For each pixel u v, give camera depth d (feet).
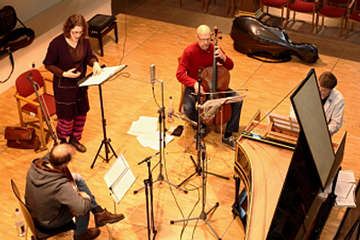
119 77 21.26
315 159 10.14
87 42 15.23
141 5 29.73
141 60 22.86
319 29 26.96
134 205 14.20
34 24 22.50
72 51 14.88
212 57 16.20
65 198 10.76
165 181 14.62
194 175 15.38
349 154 16.53
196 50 16.12
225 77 15.96
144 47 24.20
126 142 16.97
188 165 15.87
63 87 15.26
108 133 17.44
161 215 13.82
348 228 12.87
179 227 13.41
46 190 10.69
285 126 13.47
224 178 15.24
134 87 20.52
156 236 13.08
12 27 20.24
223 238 13.05
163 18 27.91
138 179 15.19
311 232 12.29
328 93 13.38
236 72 21.93
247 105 19.27
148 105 19.21
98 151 15.49
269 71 22.06
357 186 14.21
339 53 24.04
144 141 16.98
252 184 11.70
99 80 13.87
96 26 22.40
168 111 18.26
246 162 12.44
